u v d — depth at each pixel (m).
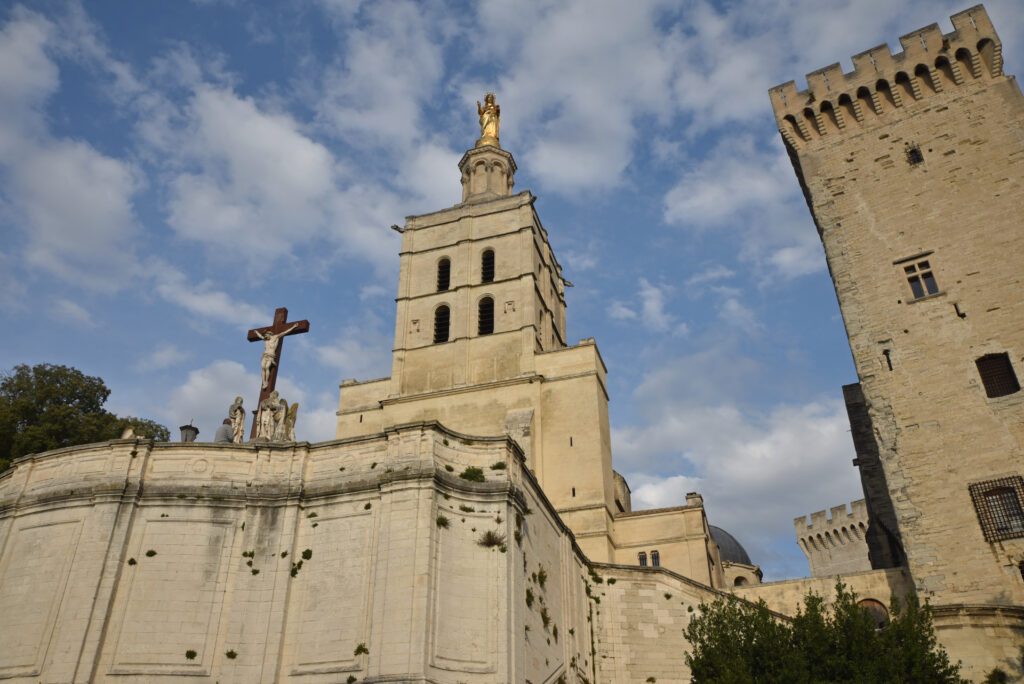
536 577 34.00
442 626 28.81
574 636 37.03
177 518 31.89
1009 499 37.81
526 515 33.69
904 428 41.66
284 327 41.50
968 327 42.31
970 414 40.31
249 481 32.97
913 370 42.72
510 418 54.91
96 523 31.42
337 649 29.12
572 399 55.62
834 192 49.81
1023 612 33.81
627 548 53.09
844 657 25.97
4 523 33.47
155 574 30.83
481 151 73.94
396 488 31.00
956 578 37.41
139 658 29.31
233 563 31.25
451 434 32.91
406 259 65.56
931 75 49.34
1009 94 46.78
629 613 40.16
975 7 49.09
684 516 53.09
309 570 31.12
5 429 49.91
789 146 53.50
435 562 29.67
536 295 62.66
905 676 25.45
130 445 33.19
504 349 58.97
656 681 38.47
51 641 29.53
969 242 44.31
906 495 40.16
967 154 46.59
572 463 53.47
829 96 52.00
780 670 26.03
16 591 31.50
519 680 29.53
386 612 28.64
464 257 63.62
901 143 49.03
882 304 45.19
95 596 29.89
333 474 32.84
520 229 63.56
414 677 27.11
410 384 60.06
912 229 46.25
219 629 30.02
